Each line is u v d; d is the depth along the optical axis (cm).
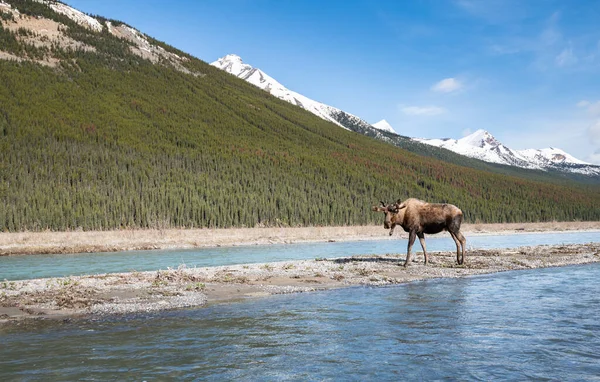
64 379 780
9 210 6538
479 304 1438
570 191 19225
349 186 14338
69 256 4009
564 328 1134
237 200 9575
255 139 19862
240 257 3788
